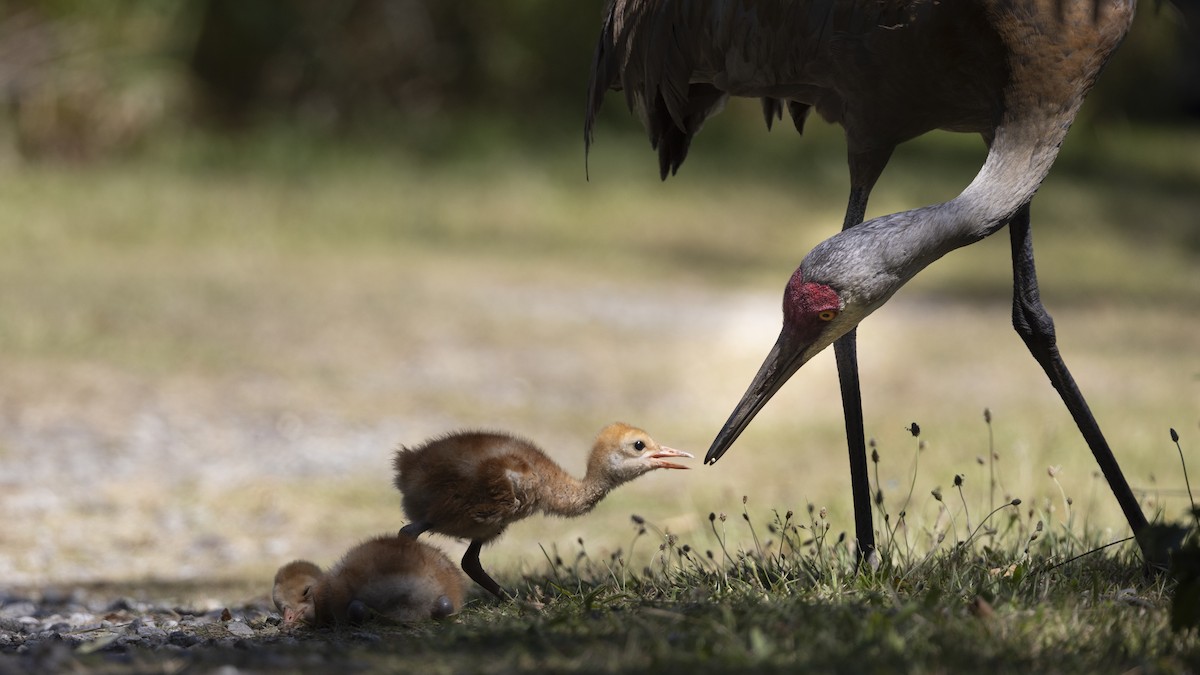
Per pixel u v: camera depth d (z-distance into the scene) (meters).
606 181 32.53
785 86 8.23
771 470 13.27
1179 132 45.88
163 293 20.61
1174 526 5.95
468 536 7.55
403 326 19.84
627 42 8.79
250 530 11.29
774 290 24.20
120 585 9.50
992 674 5.45
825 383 17.91
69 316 18.53
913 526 9.06
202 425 14.54
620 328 20.62
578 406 16.14
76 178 27.92
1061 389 7.72
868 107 7.74
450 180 31.59
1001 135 7.27
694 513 11.34
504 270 24.67
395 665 5.77
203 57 32.75
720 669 5.45
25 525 11.03
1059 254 28.00
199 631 7.18
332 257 24.58
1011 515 8.36
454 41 35.44
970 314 22.83
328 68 33.81
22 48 28.72
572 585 7.75
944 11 7.25
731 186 33.16
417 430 14.74
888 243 7.03
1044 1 7.11
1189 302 23.97
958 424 14.60
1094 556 7.71
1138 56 42.34
